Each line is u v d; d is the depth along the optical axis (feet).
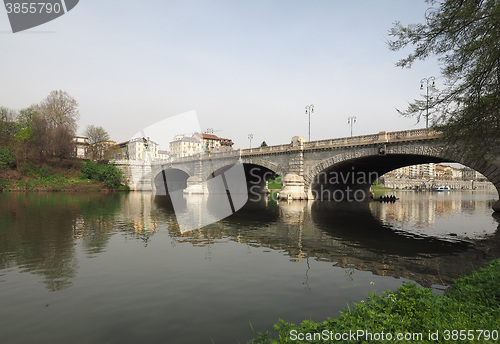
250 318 28.04
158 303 31.48
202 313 29.12
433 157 123.65
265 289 35.58
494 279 26.61
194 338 24.48
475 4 35.42
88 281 37.93
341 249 56.65
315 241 63.62
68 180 262.26
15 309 29.89
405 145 122.83
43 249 54.19
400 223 92.12
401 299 22.56
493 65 36.04
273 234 70.85
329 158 155.84
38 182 245.24
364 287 36.45
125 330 25.85
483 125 40.73
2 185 229.04
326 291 35.04
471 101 40.63
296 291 35.01
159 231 73.26
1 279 38.42
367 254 53.01
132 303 31.42
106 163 290.76
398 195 297.33
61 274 40.57
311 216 105.60
